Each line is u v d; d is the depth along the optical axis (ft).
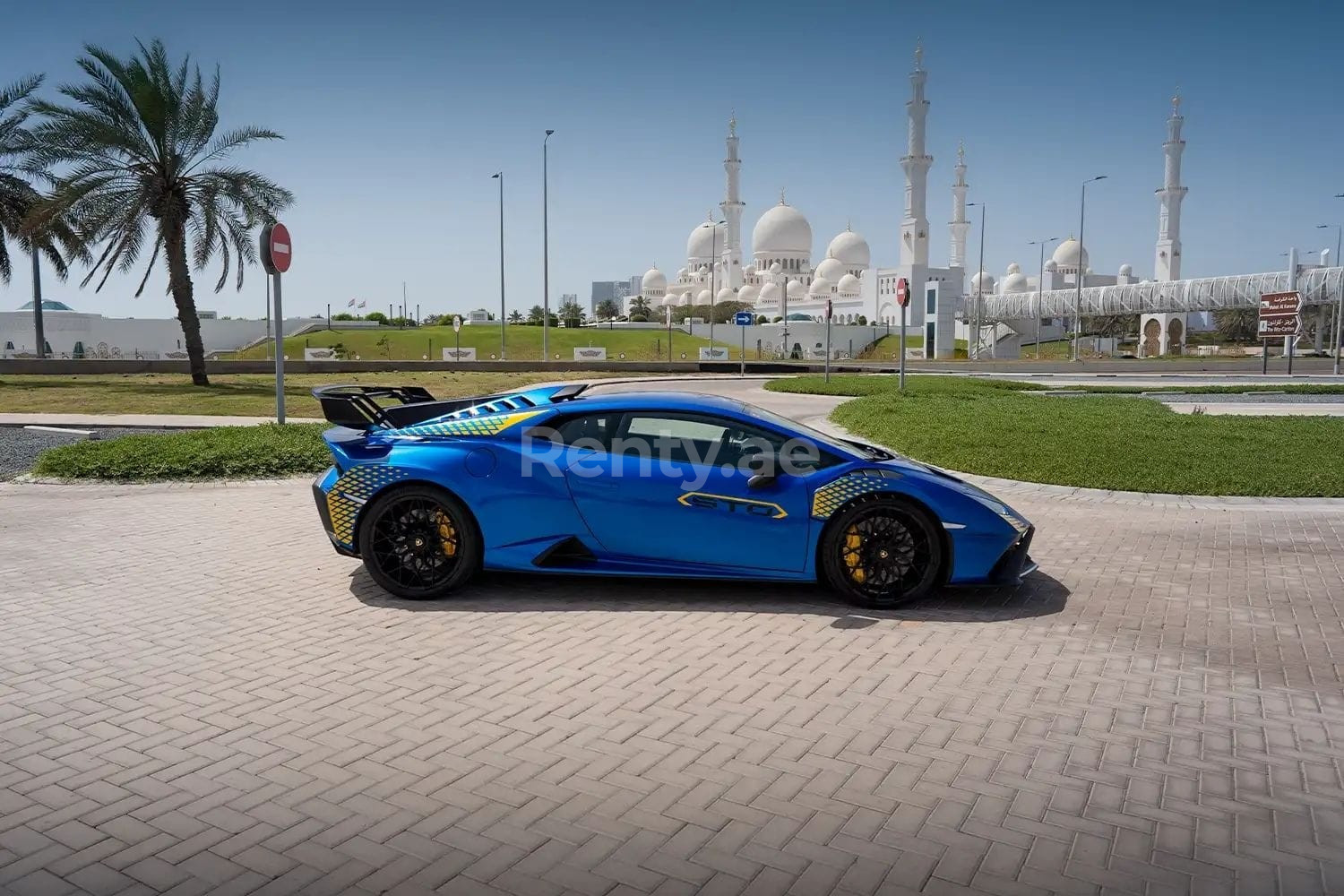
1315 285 202.39
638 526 17.46
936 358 272.51
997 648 15.46
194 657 14.88
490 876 8.86
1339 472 32.96
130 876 8.82
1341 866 9.16
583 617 16.87
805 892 8.64
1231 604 18.17
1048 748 11.73
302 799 10.32
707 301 427.33
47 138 78.02
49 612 17.24
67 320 247.91
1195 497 29.76
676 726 12.26
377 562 17.93
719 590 18.51
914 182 310.45
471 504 17.54
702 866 9.07
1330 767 11.32
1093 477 32.19
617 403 18.15
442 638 15.78
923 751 11.60
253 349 245.04
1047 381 107.86
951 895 8.63
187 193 84.38
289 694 13.33
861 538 17.33
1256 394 82.38
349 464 18.01
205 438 37.99
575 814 10.01
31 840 9.46
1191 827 9.89
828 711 12.80
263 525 25.03
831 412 56.90
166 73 81.20
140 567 20.54
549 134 150.92
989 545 17.33
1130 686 13.85
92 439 42.78
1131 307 246.06
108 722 12.38
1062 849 9.44
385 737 11.89
